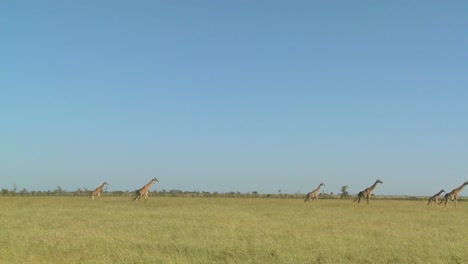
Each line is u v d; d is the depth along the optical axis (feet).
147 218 76.74
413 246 45.85
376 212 98.89
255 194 293.64
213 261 39.27
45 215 81.00
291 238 51.65
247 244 46.39
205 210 97.96
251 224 67.21
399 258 40.83
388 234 56.39
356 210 106.11
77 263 37.73
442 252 43.04
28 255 41.01
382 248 44.86
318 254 42.22
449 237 54.03
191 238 51.60
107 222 68.80
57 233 53.26
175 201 147.43
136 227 61.82
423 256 41.60
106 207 106.52
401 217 84.43
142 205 116.78
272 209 106.73
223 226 63.41
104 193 270.87
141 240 49.08
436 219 81.05
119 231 56.90
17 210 92.99
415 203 168.14
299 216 84.89
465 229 63.93
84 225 64.49
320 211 100.53
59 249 43.60
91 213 86.79
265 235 53.88
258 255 41.52
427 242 48.52
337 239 49.55
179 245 46.11
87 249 43.45
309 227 64.13
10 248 42.98
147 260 38.60
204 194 284.00
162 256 40.32
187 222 68.85
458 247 45.73
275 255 41.55
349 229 61.77
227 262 38.81
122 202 134.41
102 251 42.55
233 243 46.96
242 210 100.83
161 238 51.21
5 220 70.59
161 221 70.49
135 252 41.98
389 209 111.86
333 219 78.07
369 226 65.92
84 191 264.31
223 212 92.22
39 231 55.93
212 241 48.34
